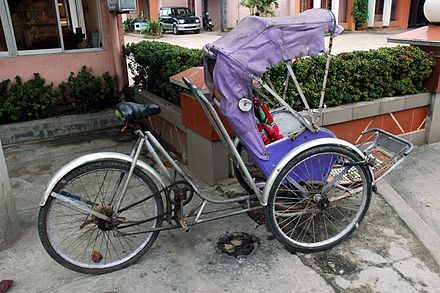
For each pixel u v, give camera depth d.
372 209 3.02
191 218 2.88
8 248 2.63
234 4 19.84
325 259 2.48
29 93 4.80
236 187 3.33
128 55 5.46
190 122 3.52
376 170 2.80
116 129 5.20
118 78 5.45
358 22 17.94
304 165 2.51
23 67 4.95
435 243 2.60
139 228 2.66
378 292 2.19
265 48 2.20
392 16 19.00
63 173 2.20
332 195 2.71
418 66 4.26
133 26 21.14
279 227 2.54
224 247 2.59
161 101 4.43
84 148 4.56
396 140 2.97
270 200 2.40
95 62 5.34
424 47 4.41
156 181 2.56
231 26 20.36
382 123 4.19
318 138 2.52
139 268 2.42
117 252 2.54
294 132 2.50
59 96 5.01
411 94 4.33
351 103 3.97
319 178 2.58
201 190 3.33
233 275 2.34
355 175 2.78
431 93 4.40
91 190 3.26
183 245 2.62
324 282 2.27
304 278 2.31
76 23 5.29
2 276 2.37
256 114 2.53
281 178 2.38
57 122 4.94
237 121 2.32
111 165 2.30
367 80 3.97
